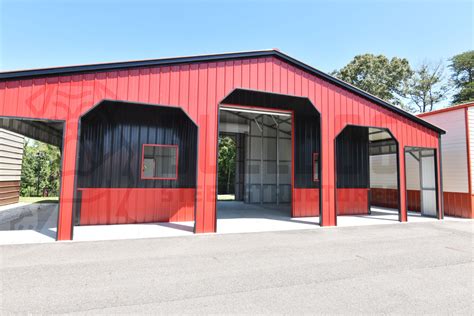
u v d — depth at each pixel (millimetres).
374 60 25672
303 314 2520
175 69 6238
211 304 2707
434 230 7266
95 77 5594
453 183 10141
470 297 2986
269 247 5168
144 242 5410
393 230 7195
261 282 3348
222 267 3924
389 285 3324
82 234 6074
